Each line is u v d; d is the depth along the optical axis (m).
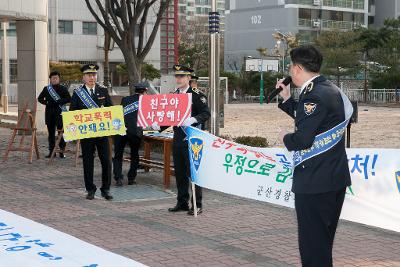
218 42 12.84
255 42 69.44
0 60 47.38
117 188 10.53
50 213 8.52
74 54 50.31
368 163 6.25
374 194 6.26
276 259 6.43
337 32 52.09
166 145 10.47
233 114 32.03
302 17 65.62
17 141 17.69
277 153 7.17
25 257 3.99
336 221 4.38
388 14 71.38
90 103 9.29
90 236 7.28
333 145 4.21
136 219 8.23
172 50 52.78
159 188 10.57
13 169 12.49
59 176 11.70
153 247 6.83
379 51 49.56
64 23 49.94
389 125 24.34
